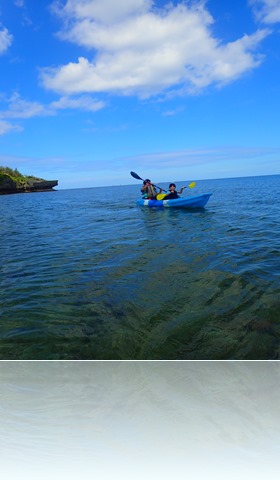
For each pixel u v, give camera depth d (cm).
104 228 1046
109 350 302
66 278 513
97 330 337
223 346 299
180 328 332
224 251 630
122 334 327
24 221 1393
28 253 718
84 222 1242
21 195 5031
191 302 392
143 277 495
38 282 500
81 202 2564
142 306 388
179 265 547
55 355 296
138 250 684
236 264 534
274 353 286
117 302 404
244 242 707
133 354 295
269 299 386
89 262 606
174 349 299
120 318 361
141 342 312
